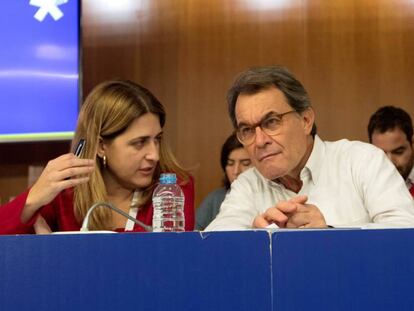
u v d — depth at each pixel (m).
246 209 1.80
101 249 1.04
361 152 1.74
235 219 1.76
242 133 1.70
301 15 3.29
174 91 3.36
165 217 1.75
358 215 1.68
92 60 3.43
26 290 1.05
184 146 3.33
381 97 3.17
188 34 3.38
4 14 3.26
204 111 3.33
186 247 1.02
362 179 1.69
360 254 0.99
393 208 1.59
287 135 1.64
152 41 3.41
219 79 3.33
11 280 1.06
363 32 3.22
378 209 1.62
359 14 3.24
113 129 1.77
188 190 1.88
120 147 1.77
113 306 1.03
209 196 2.89
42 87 3.21
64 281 1.05
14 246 1.07
